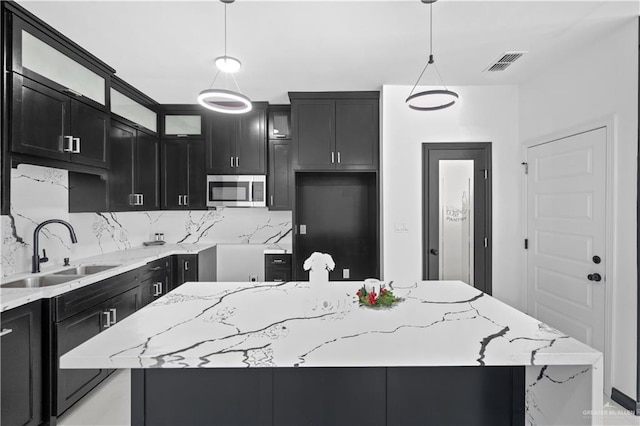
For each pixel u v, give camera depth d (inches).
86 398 94.3
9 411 70.7
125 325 55.7
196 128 162.6
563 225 114.3
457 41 101.3
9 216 93.8
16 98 80.4
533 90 129.8
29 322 75.7
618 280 92.9
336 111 144.6
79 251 121.6
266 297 72.1
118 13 85.8
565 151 113.3
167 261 141.8
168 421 55.4
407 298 71.7
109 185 119.3
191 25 91.7
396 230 138.8
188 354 45.1
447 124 138.7
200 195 161.8
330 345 48.1
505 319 58.9
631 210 89.2
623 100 91.6
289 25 92.0
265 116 160.4
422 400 55.9
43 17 86.9
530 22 91.3
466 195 139.5
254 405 55.4
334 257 171.2
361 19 89.6
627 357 89.9
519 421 56.3
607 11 85.9
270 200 163.8
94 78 110.1
